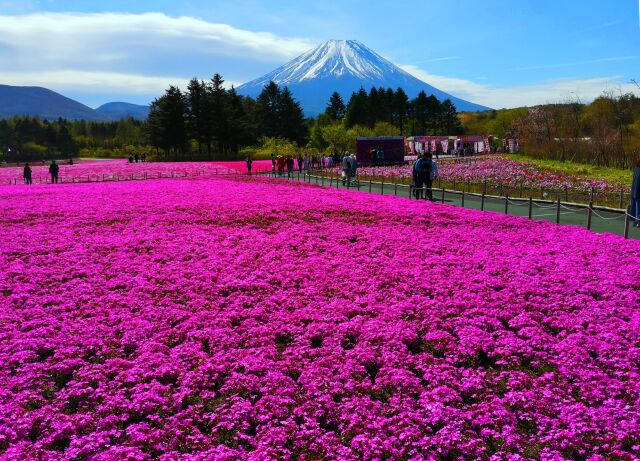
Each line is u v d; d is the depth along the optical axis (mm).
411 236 19375
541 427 7449
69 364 9391
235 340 10367
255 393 8625
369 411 7871
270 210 25328
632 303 11758
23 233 20422
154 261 16203
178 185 39656
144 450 7074
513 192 33844
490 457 6871
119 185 41062
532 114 85625
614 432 7254
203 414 7902
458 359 9586
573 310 11664
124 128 192500
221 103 111562
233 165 81188
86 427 7500
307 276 14477
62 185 43875
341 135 107625
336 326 10953
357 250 17516
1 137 154625
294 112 129625
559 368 9086
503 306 11867
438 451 6930
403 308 11914
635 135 52281
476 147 94750
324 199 29500
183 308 12164
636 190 22594
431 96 155750
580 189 32875
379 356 9766
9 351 9883
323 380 8719
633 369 8930
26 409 8000
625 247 16844
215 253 17109
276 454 6875
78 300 12695
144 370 9117
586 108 72375
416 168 30188
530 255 16219
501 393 8594
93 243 18531
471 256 16219
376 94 152500
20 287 13484
